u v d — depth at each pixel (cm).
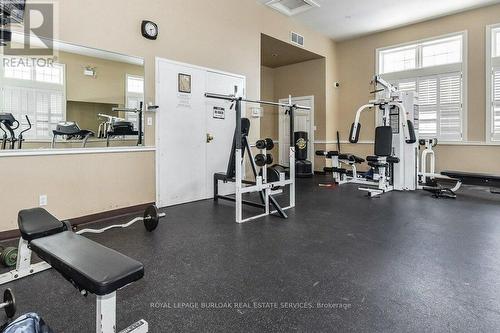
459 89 635
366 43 763
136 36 393
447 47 650
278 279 215
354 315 171
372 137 765
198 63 466
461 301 184
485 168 609
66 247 149
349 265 237
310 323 164
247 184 488
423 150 639
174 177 445
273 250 270
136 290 200
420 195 522
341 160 672
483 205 441
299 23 674
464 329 157
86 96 357
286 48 684
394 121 580
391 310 175
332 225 346
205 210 418
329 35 757
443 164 659
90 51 356
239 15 531
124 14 381
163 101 425
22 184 309
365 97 772
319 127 794
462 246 275
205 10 474
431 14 631
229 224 351
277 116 880
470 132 624
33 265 224
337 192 554
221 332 157
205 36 475
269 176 428
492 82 596
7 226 300
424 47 680
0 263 239
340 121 822
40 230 182
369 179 628
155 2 410
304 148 773
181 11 441
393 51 726
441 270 227
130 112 394
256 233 318
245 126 416
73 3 339
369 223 353
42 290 200
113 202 381
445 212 401
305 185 635
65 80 341
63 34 334
